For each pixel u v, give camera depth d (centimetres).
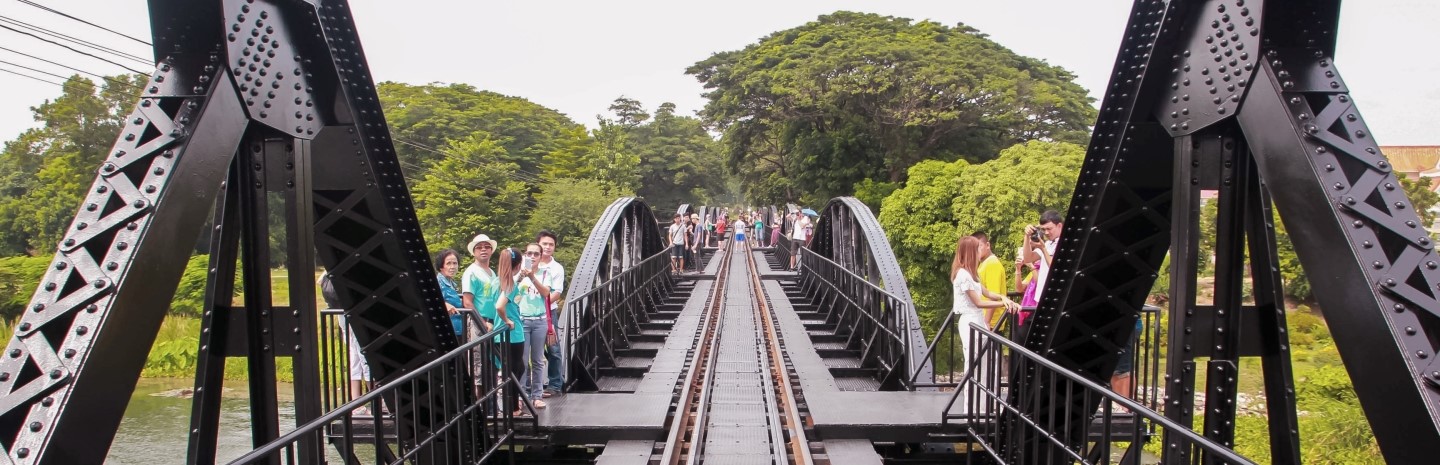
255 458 234
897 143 3481
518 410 577
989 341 492
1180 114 312
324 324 498
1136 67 330
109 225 241
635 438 553
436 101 5194
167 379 2008
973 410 546
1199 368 1839
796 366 843
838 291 1213
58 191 3534
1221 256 318
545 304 646
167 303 251
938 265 2722
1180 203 314
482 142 4091
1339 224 236
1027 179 2378
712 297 1534
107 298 226
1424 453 209
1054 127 3531
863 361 977
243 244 329
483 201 3806
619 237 1309
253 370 332
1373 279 224
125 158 258
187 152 262
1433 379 208
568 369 762
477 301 604
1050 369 381
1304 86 267
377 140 366
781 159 4416
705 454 546
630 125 7112
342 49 344
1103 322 400
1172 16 306
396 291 394
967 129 3538
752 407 679
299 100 329
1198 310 321
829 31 3791
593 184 4203
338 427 500
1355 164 254
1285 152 262
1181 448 320
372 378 428
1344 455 1270
